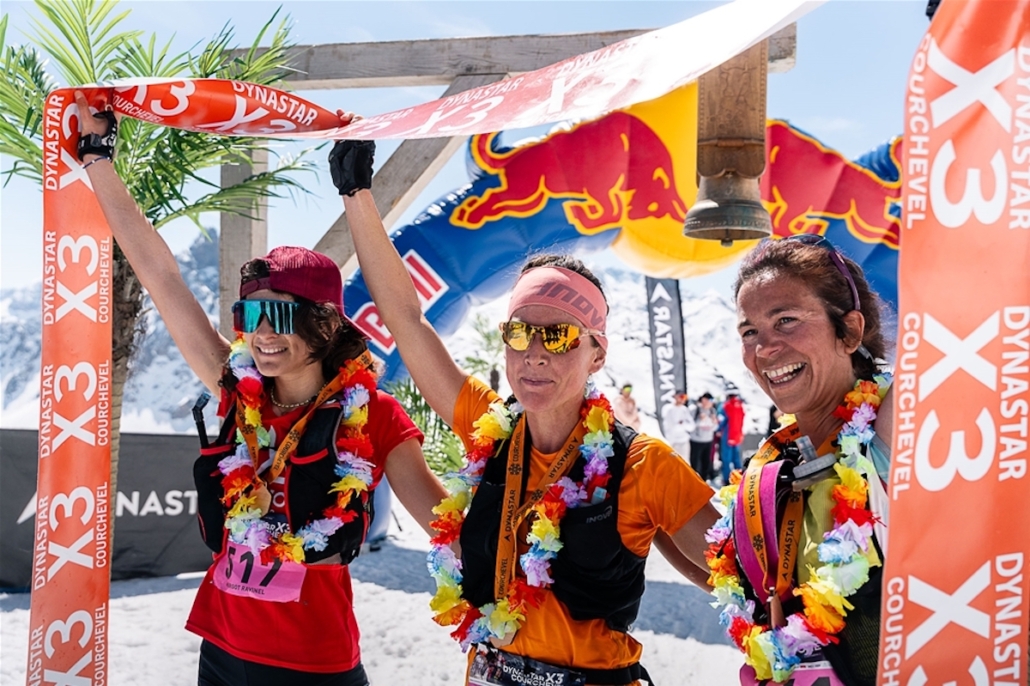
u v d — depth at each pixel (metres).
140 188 4.93
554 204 7.20
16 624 5.03
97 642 2.40
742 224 4.53
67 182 2.55
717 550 1.95
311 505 2.34
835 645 1.64
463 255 7.12
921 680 1.38
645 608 5.92
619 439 2.11
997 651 1.40
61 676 2.35
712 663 4.85
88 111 2.61
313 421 2.40
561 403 2.10
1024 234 1.37
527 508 2.07
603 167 7.23
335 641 2.32
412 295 2.61
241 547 2.35
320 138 2.56
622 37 6.27
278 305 2.31
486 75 6.40
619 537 2.01
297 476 2.35
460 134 2.18
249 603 2.31
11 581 5.84
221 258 6.61
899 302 1.34
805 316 1.76
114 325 4.88
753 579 1.78
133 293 4.90
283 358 2.36
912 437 1.35
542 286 2.10
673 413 11.88
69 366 2.46
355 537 2.36
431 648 5.00
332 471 2.36
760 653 1.69
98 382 2.50
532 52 6.35
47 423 2.39
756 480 1.81
